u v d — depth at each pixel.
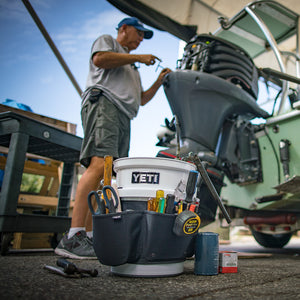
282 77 2.08
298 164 2.04
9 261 1.25
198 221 0.94
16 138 1.63
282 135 2.15
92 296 0.64
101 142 1.52
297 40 2.95
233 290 0.76
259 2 2.62
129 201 0.98
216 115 2.06
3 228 1.54
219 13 3.50
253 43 3.53
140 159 0.98
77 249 1.41
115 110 1.62
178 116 2.10
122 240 0.89
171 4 3.35
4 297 0.60
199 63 2.20
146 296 0.66
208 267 1.02
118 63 1.61
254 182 2.29
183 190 1.01
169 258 0.96
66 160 2.35
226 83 2.07
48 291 0.68
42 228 1.77
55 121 2.77
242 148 2.30
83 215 1.47
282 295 0.70
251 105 2.18
